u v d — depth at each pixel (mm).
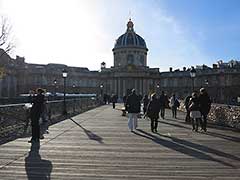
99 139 12711
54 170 7746
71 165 8258
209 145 11312
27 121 15016
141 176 7223
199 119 16438
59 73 102312
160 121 21078
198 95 15758
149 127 17375
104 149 10516
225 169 7848
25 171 7633
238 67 96812
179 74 106938
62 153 9805
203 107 15469
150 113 15430
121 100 91562
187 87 104875
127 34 103812
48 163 8461
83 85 107938
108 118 23547
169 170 7773
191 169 7863
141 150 10344
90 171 7664
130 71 101500
